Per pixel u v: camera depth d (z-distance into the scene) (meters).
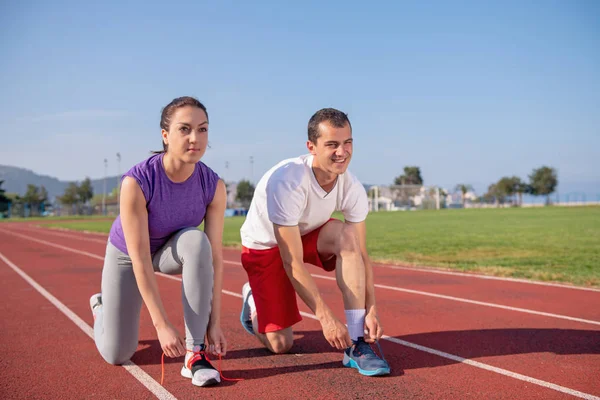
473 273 7.94
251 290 3.66
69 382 3.12
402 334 4.20
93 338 4.25
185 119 2.81
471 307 5.30
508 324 4.50
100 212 92.81
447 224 24.20
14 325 4.78
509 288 6.46
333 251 3.37
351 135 3.09
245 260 3.63
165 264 3.12
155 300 2.84
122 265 3.16
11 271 9.31
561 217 29.72
